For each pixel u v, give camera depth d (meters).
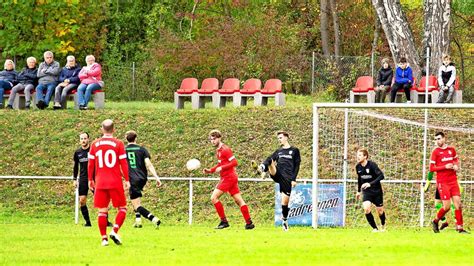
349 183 74.56
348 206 72.06
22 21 115.31
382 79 91.19
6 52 116.19
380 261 42.72
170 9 134.25
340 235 54.12
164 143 82.69
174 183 76.94
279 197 65.81
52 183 77.50
